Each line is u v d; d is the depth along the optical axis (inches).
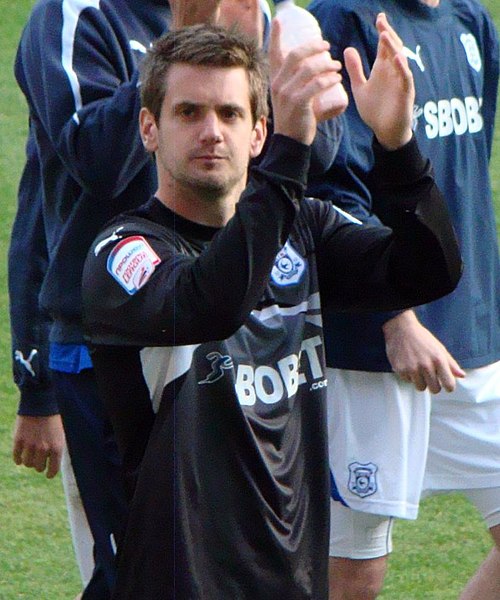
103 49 565.0
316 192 614.9
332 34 625.3
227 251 423.8
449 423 662.5
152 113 468.1
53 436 642.2
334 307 508.1
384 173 468.4
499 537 671.1
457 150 654.5
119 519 567.2
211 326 428.5
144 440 468.1
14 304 628.7
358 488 634.2
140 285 438.9
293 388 476.1
